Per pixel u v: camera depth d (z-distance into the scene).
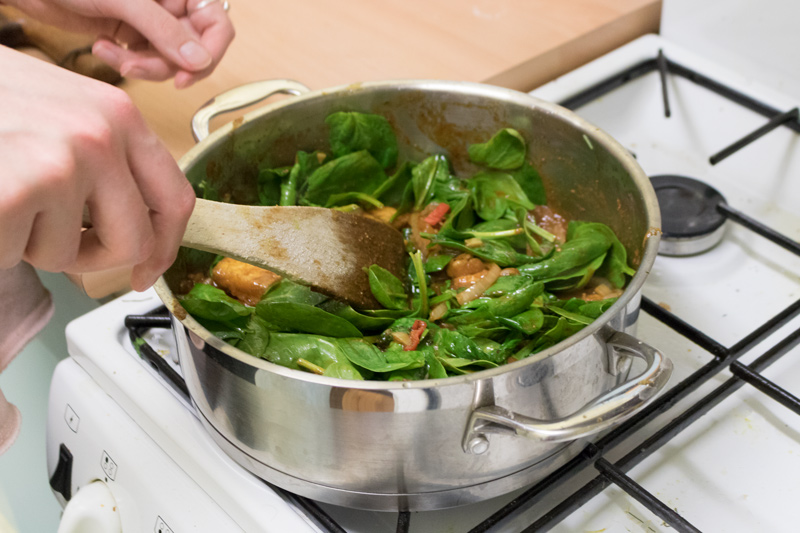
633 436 0.61
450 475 0.51
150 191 0.40
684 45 0.98
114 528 0.64
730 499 0.56
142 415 0.64
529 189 0.82
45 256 0.37
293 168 0.79
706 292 0.75
